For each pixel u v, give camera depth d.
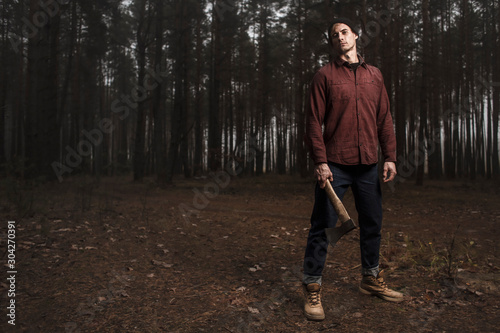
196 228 4.87
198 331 1.81
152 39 16.42
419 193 11.19
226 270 2.93
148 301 2.21
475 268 2.80
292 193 11.70
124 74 22.28
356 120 2.08
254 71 24.17
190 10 15.91
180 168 27.52
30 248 3.30
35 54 10.68
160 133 14.77
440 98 20.73
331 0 13.21
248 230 4.82
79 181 8.62
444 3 19.48
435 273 2.68
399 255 3.31
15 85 18.64
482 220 5.80
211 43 20.83
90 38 14.88
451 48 20.83
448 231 4.76
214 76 19.58
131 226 4.73
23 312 1.97
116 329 1.81
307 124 2.17
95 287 2.43
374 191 2.16
